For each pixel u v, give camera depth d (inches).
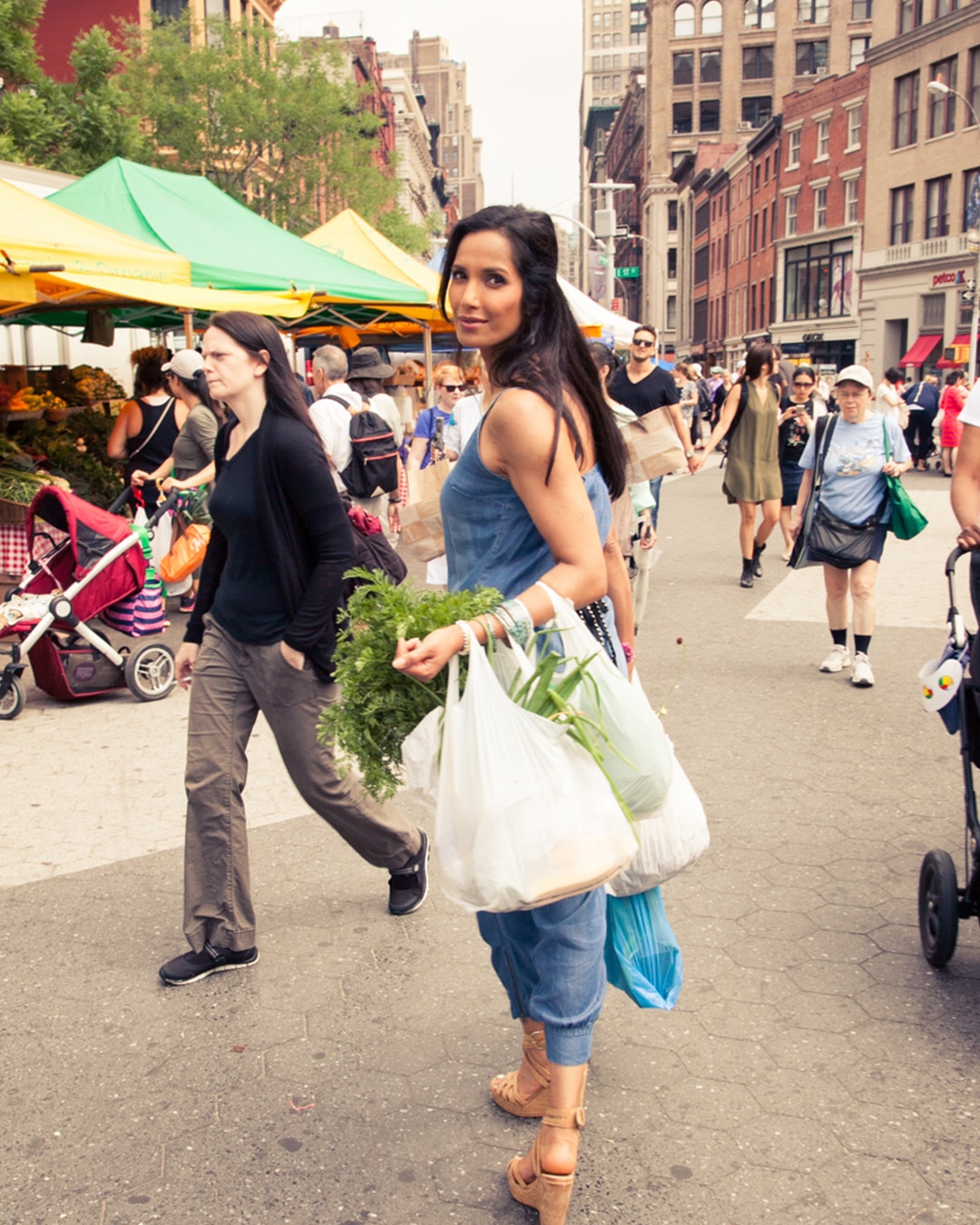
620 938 97.7
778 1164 99.6
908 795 190.5
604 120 6624.0
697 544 506.0
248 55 1449.3
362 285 405.1
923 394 845.2
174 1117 107.6
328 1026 122.8
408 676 81.9
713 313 3078.2
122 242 304.5
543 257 84.9
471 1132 104.8
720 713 239.1
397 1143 103.4
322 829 178.5
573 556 81.3
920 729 227.3
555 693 81.3
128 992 130.3
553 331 85.4
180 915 149.9
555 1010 88.0
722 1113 106.7
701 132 3695.9
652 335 327.0
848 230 2004.2
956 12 1652.3
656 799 85.0
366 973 134.1
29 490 327.6
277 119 1477.6
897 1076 112.2
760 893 153.5
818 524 257.6
